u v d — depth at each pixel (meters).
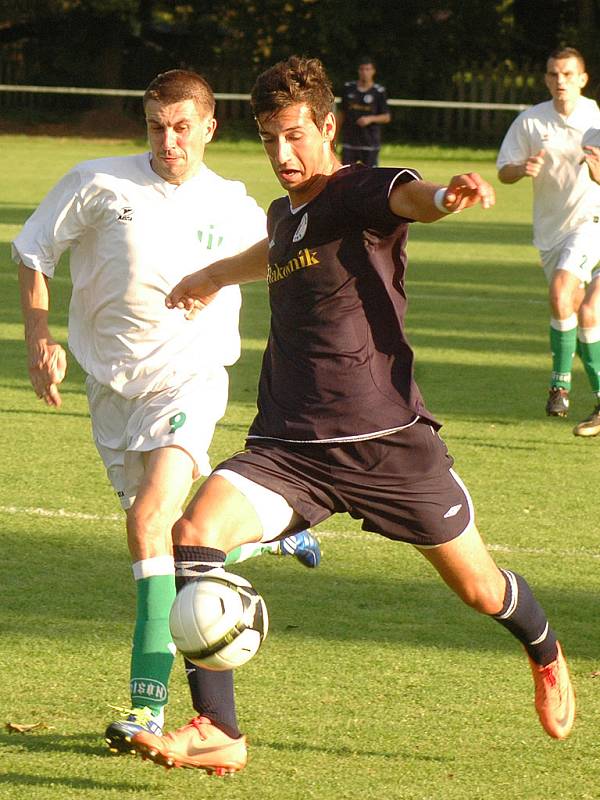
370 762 12.04
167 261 13.80
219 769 11.14
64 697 13.44
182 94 13.80
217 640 10.55
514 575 12.10
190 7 129.00
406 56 121.56
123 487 14.10
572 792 11.50
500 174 28.23
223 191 14.32
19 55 135.62
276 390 11.70
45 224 14.02
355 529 20.17
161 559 12.30
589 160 23.61
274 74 11.02
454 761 12.10
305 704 13.37
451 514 11.60
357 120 82.44
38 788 11.38
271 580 17.58
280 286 11.48
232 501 11.13
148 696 11.87
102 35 130.00
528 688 13.94
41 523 19.77
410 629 15.72
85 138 122.38
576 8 124.31
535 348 36.69
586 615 16.31
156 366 13.73
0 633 15.25
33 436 25.44
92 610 16.14
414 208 10.49
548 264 28.69
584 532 19.84
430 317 41.38
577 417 28.36
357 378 11.29
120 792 11.35
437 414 28.16
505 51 123.56
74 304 14.38
